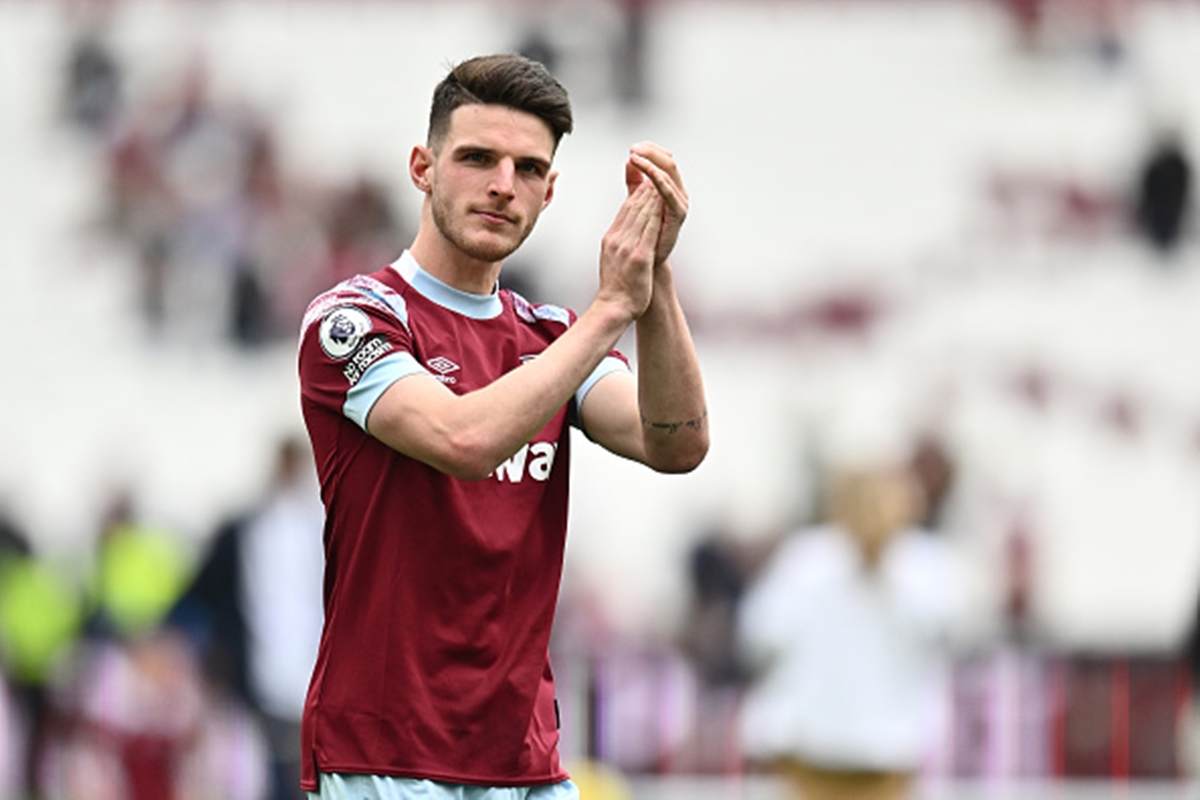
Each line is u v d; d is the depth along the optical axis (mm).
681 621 45031
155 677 37312
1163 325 55625
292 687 32000
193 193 55125
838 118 58312
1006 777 39438
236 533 35344
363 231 54531
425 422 12750
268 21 57094
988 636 44312
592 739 39219
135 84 56219
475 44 57500
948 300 56188
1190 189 56719
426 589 13258
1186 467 53969
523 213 13453
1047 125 57938
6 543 41250
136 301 54750
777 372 54781
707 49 58406
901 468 51375
